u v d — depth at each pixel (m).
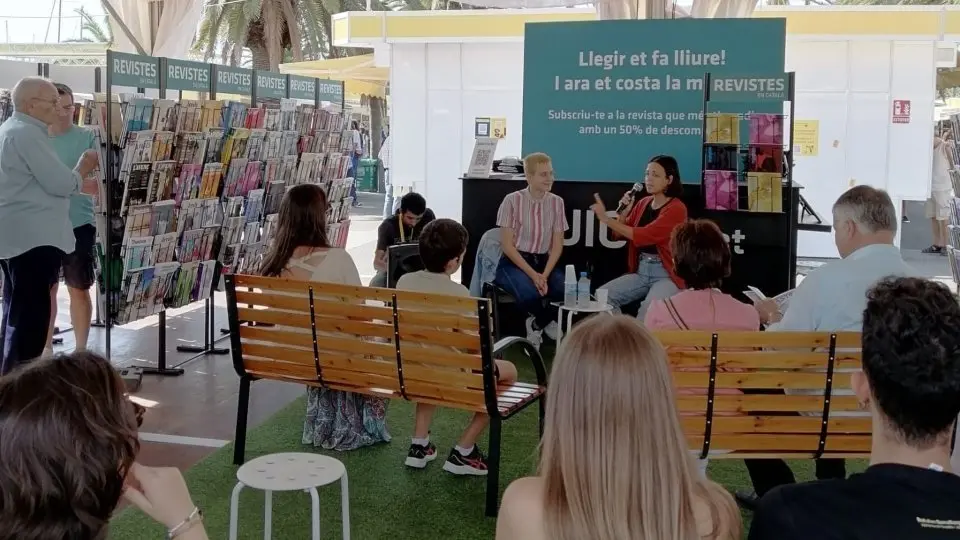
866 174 12.77
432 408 4.75
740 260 6.89
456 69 14.05
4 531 1.41
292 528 4.01
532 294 7.05
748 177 6.61
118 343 7.54
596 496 1.71
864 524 1.55
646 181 6.79
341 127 9.23
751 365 3.58
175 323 8.32
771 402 3.63
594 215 7.48
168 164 6.33
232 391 6.19
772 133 6.53
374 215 20.67
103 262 6.28
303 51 21.92
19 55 22.08
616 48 7.79
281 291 4.57
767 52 7.55
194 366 6.85
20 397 1.45
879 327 1.60
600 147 7.93
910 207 22.33
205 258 7.03
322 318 4.49
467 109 14.12
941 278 11.46
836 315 3.65
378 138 29.28
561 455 1.77
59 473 1.41
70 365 1.52
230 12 20.62
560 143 8.00
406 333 4.28
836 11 12.25
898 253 3.67
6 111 7.54
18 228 5.56
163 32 8.10
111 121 6.02
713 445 3.69
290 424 5.48
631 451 1.72
